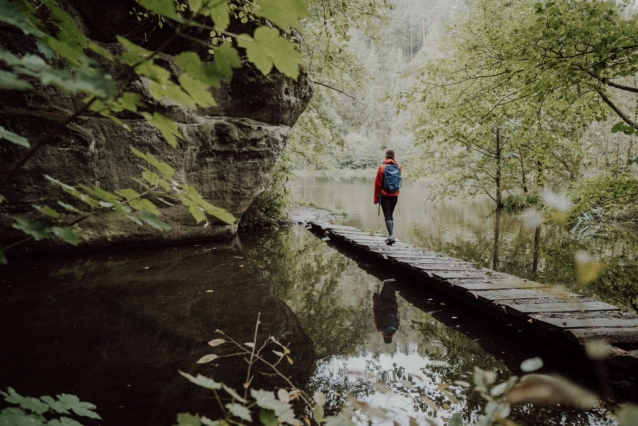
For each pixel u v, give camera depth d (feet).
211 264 20.58
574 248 27.02
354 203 59.77
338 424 4.35
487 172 48.19
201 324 12.37
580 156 37.65
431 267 19.60
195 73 2.57
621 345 11.03
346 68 34.76
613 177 17.87
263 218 37.35
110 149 21.01
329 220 42.50
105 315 12.64
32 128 18.33
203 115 24.38
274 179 37.78
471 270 19.02
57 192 19.58
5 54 2.27
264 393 3.84
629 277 19.65
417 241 30.55
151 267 19.12
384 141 141.28
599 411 8.16
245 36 2.56
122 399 8.06
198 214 3.69
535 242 29.84
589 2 16.65
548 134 25.23
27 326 11.53
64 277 16.72
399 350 11.71
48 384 8.48
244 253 24.16
